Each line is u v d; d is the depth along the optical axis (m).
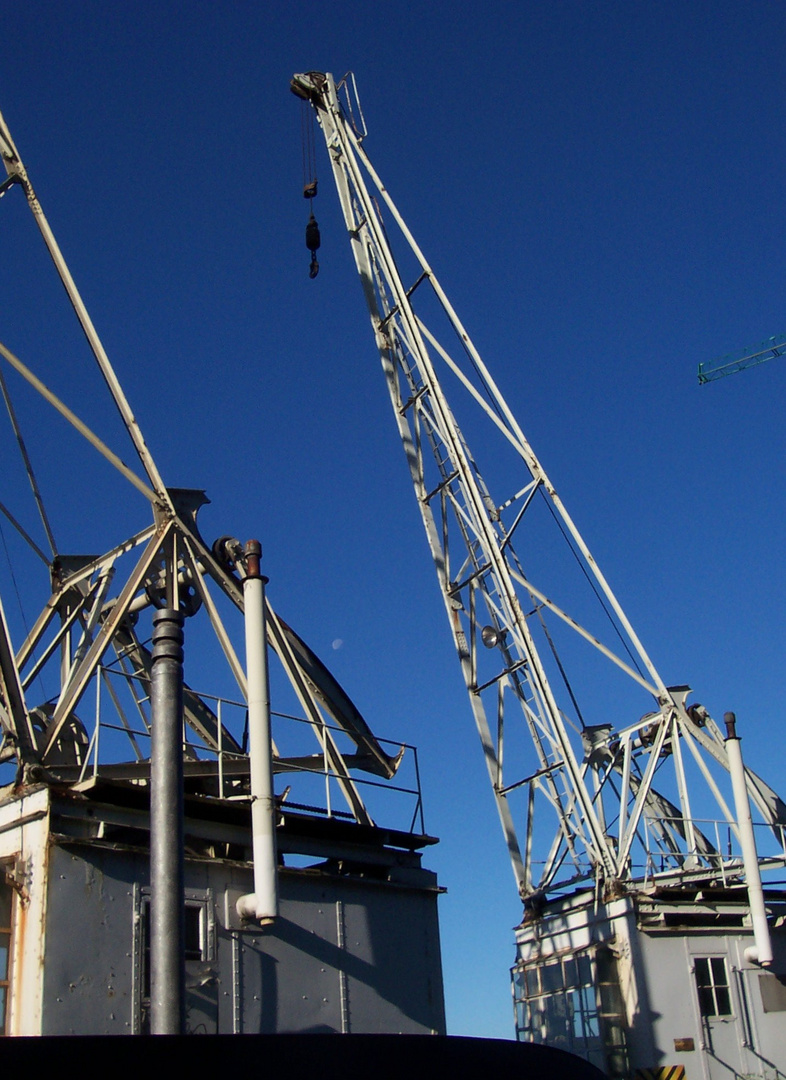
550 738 29.22
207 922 17.16
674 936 26.70
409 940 19.97
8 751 18.09
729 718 25.25
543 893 29.80
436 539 32.56
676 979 26.16
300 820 18.78
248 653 17.14
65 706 18.05
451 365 32.34
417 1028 19.31
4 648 17.59
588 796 28.39
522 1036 29.06
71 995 15.20
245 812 18.14
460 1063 9.44
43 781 17.09
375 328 33.88
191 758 21.47
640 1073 25.05
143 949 16.23
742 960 26.97
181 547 20.09
